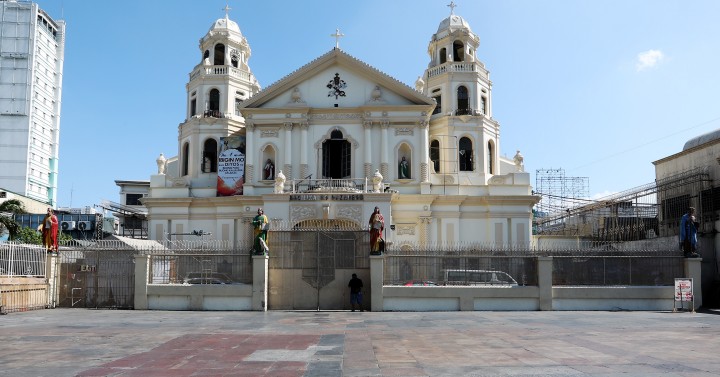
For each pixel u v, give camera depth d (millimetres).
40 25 111000
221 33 58156
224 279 29828
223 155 53438
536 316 25734
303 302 29766
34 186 107625
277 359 14320
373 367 13203
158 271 30203
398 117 52000
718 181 38344
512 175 52938
